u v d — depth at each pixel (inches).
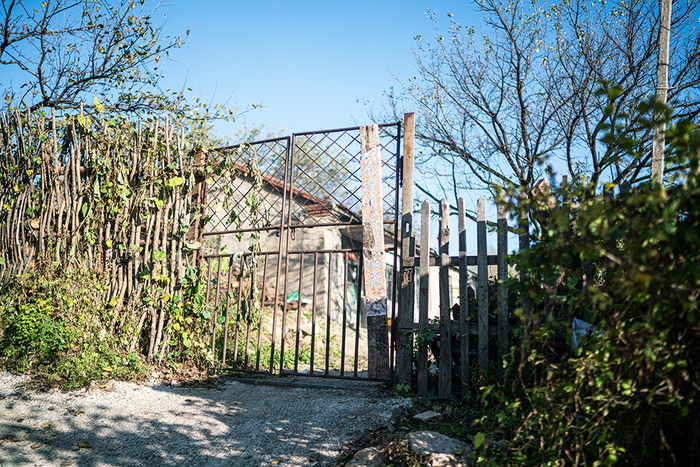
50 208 234.5
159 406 180.9
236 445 150.4
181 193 238.8
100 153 232.7
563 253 96.0
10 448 138.6
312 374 220.1
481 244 183.6
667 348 86.1
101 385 191.6
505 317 173.0
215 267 253.3
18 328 201.3
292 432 159.2
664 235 76.9
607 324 93.4
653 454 102.0
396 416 168.2
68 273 221.1
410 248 203.8
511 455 117.0
